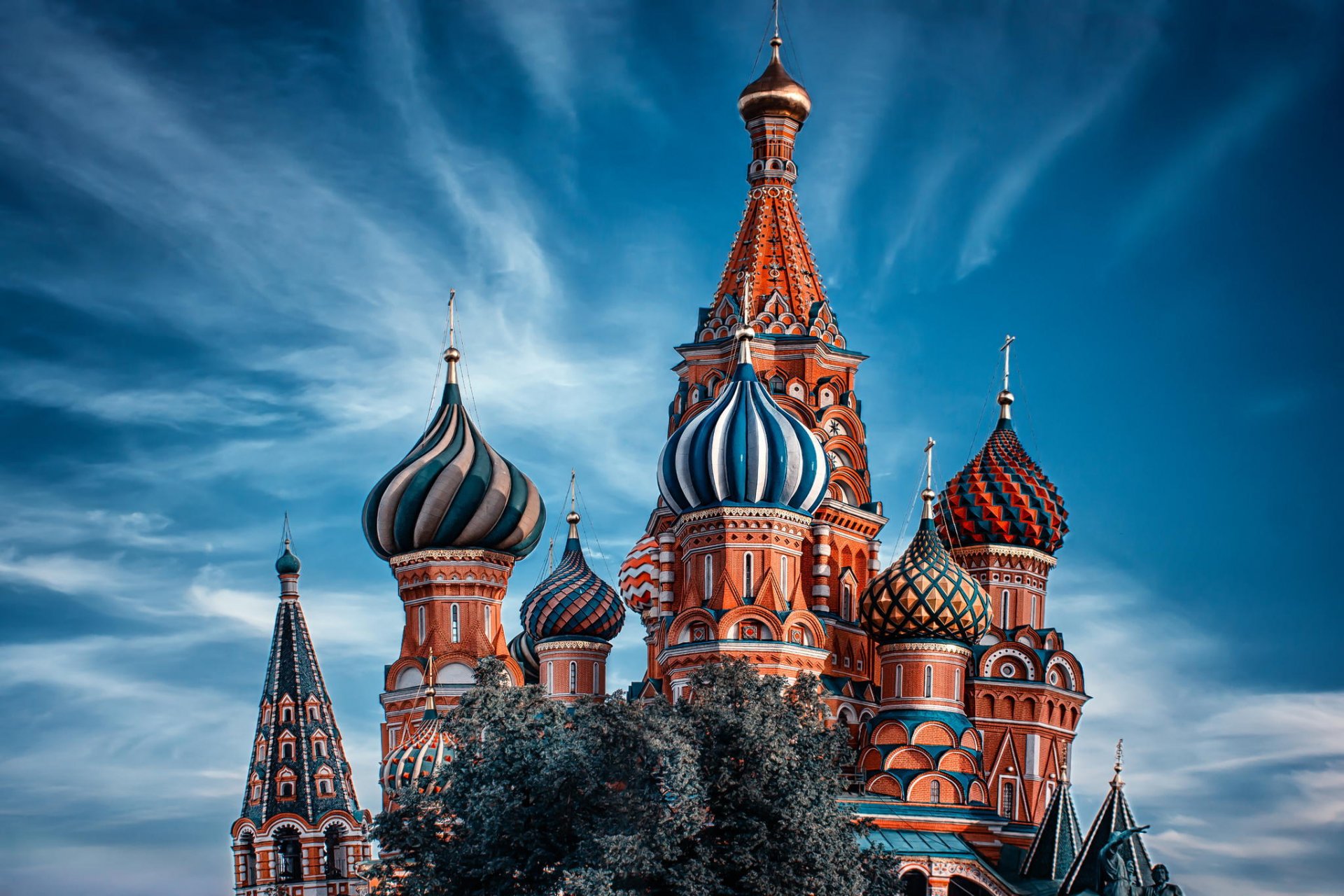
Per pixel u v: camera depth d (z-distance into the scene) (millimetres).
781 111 96500
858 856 63719
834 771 65000
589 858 57875
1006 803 90562
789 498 82938
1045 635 94188
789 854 60938
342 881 98875
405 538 95312
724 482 82438
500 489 95750
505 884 59844
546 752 60188
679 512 84250
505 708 62750
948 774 81188
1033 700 91750
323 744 100562
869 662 89812
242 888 98500
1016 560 96750
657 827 58688
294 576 103750
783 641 80562
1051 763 92250
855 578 90500
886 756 81375
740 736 61844
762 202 95938
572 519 101188
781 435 83125
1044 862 78438
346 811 99562
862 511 90812
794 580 82812
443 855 61406
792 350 91938
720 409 84250
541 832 60750
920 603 83438
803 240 96000
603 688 96188
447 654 93875
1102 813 72188
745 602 81438
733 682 64812
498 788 60094
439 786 64438
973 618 84312
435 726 88750
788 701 65750
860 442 92625
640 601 98688
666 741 59156
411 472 95750
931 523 85688
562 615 95750
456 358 100000
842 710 85500
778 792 61719
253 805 99062
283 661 101500
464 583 95000
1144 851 71375
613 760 60062
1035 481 98188
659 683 89688
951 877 77188
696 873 59406
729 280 94688
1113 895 67250
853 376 93875
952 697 84000
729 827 61594
